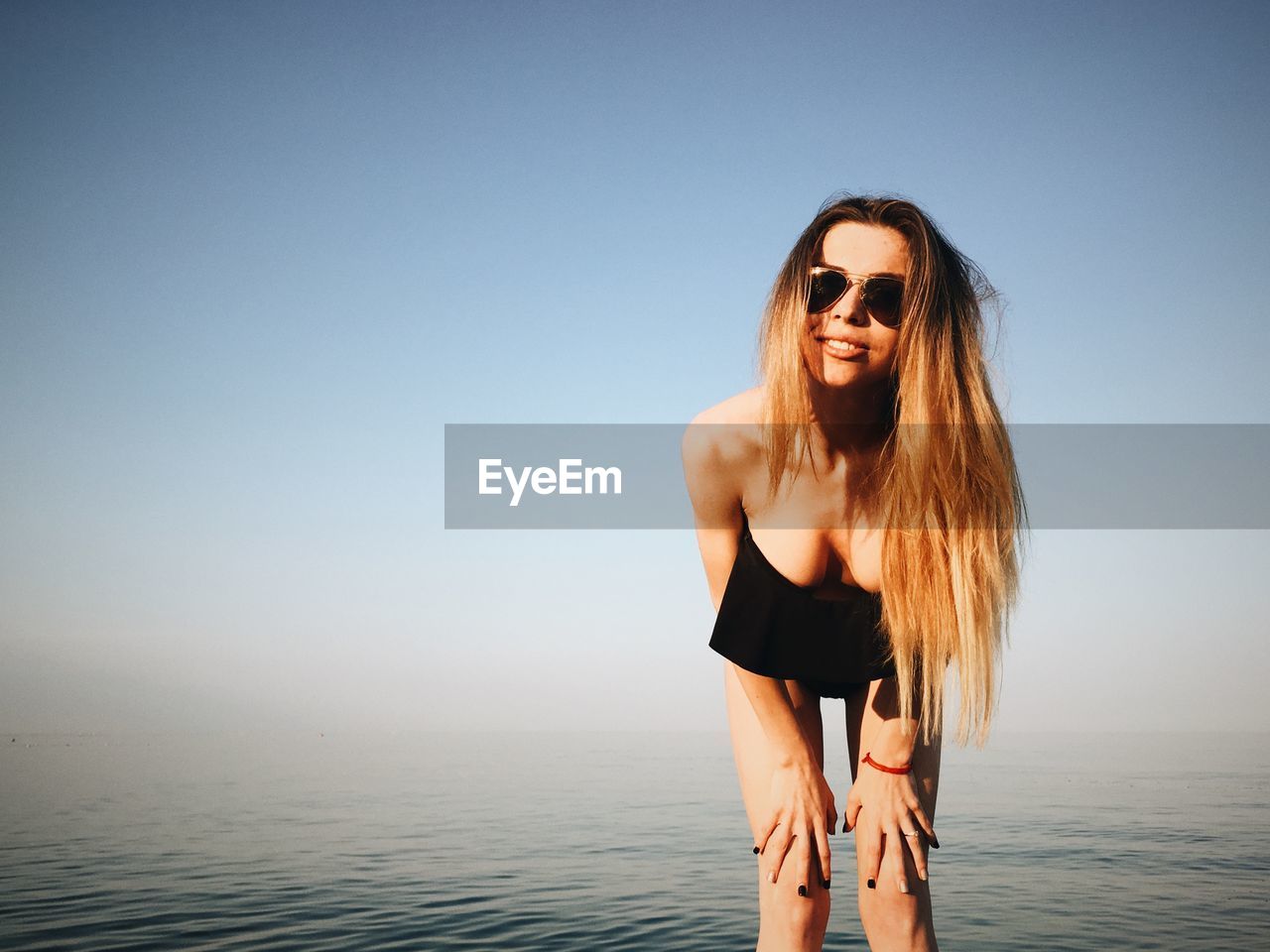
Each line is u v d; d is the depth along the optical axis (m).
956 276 1.50
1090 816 21.94
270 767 41.06
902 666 1.53
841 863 13.88
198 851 16.17
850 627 1.58
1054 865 14.84
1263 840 17.66
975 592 1.47
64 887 12.60
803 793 1.63
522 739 72.62
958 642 1.49
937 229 1.48
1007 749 53.62
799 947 1.62
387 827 19.64
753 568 1.59
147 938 9.42
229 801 25.53
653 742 66.12
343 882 12.91
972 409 1.47
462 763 44.38
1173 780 32.38
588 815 21.88
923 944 1.58
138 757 48.34
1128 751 51.59
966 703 1.52
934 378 1.43
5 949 8.92
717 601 1.72
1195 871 14.30
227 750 56.25
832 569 1.58
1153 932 10.22
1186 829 19.47
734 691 1.76
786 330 1.47
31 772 38.00
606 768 40.34
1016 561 1.57
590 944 9.18
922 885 1.58
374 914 10.66
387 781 32.66
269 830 19.19
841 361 1.44
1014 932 10.26
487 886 12.58
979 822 20.70
